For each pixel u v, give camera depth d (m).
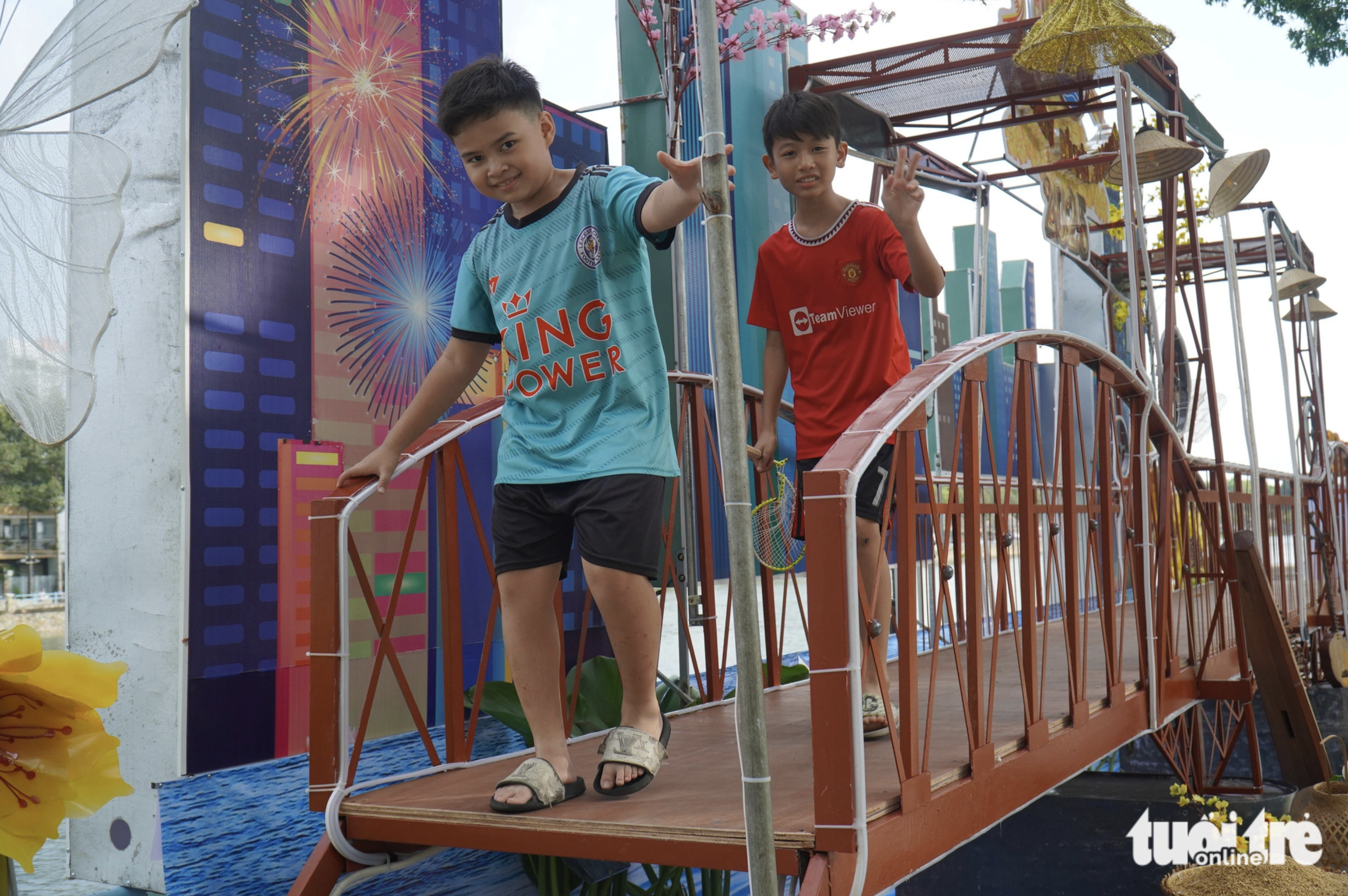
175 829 2.40
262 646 2.64
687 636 3.25
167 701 2.48
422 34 3.29
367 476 2.19
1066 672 3.66
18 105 1.33
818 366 2.64
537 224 2.01
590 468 1.95
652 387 2.01
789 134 2.54
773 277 2.71
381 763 2.88
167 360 2.54
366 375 3.01
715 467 4.32
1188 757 4.71
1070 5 4.16
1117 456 3.77
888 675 3.61
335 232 2.94
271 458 2.71
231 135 2.66
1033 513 2.46
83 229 1.36
